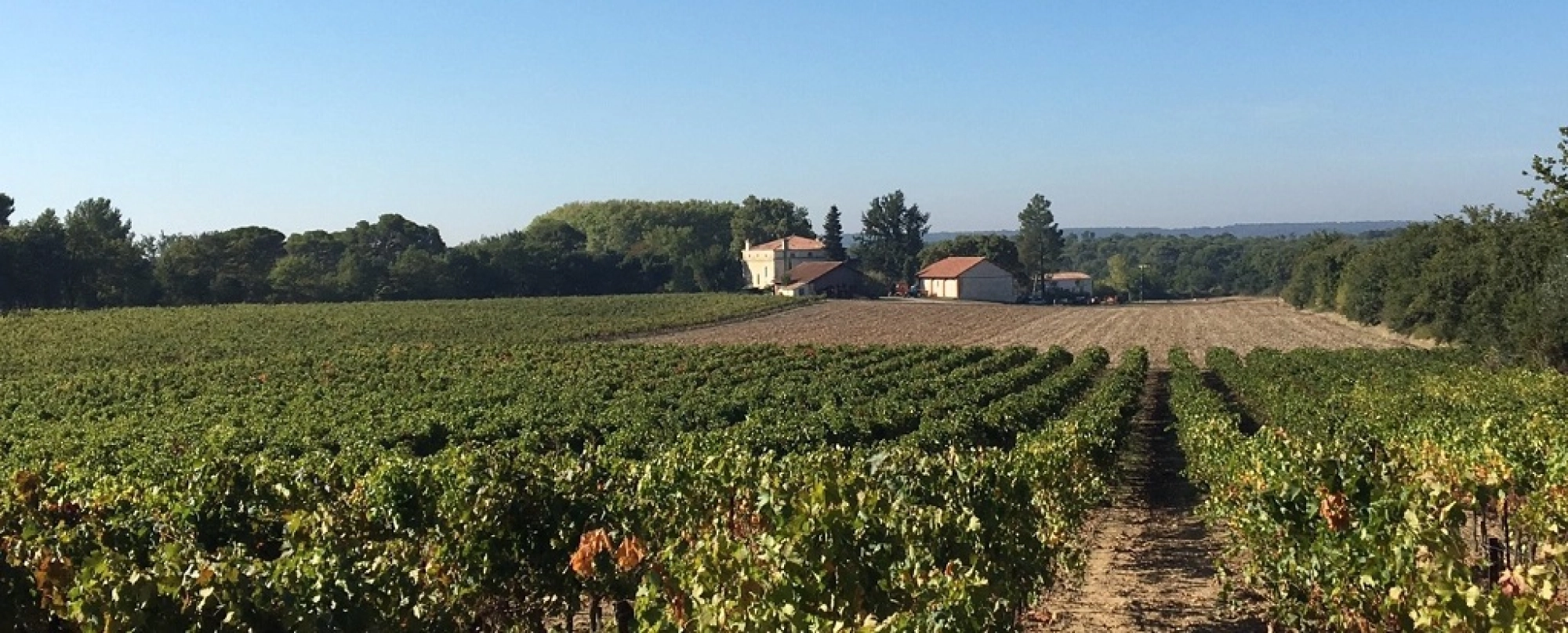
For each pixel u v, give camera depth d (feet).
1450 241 180.34
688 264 460.96
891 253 538.88
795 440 73.00
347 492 44.19
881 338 245.04
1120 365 178.70
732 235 626.23
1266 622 38.29
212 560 26.05
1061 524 47.70
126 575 22.71
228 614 22.27
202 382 155.12
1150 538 59.47
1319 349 177.68
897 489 36.76
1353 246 317.22
